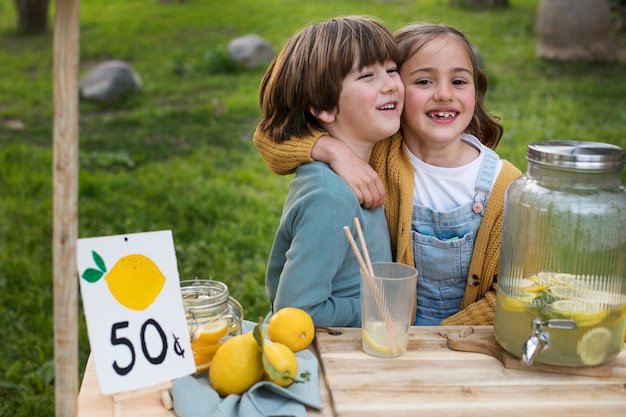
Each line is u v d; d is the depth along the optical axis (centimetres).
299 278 167
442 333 161
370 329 149
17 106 782
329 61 173
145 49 1030
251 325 172
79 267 132
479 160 190
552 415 132
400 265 157
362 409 130
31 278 399
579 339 139
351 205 170
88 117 746
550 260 141
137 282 137
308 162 179
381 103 175
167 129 691
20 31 1191
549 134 611
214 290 157
